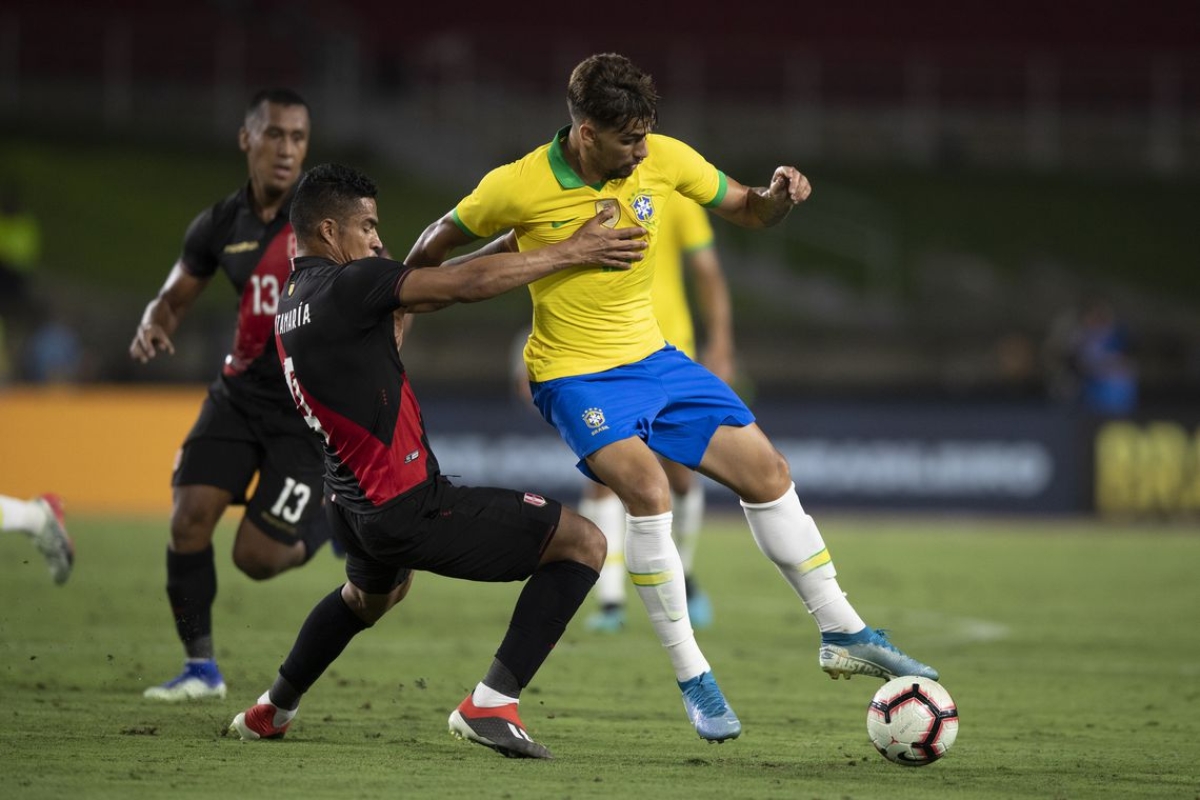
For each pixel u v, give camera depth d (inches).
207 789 562.9
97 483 2377.0
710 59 4520.2
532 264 620.1
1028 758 680.4
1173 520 2492.6
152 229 3629.4
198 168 3993.6
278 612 1295.5
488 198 682.8
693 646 685.9
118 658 986.1
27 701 796.6
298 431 847.1
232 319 2918.3
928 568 1792.6
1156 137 4603.8
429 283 615.2
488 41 4399.6
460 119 4303.6
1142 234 4247.0
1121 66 4852.4
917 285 3895.2
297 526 852.0
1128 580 1692.9
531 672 650.2
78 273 3376.0
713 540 2180.1
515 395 2701.8
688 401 705.6
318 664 675.4
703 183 716.7
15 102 4163.4
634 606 1455.5
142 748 657.6
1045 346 3235.7
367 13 4699.8
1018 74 4603.8
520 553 647.1
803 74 4530.0
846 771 636.7
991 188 4414.4
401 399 631.2
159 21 4389.8
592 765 636.7
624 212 689.6
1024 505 2497.5
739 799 561.9
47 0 4402.1
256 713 686.5
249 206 860.0
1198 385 3009.4
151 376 2901.1
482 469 2431.1
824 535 2212.1
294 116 844.6
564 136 685.9
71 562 903.1
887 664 704.4
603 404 690.2
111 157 3971.5
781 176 708.0
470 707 647.1
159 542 1889.8
